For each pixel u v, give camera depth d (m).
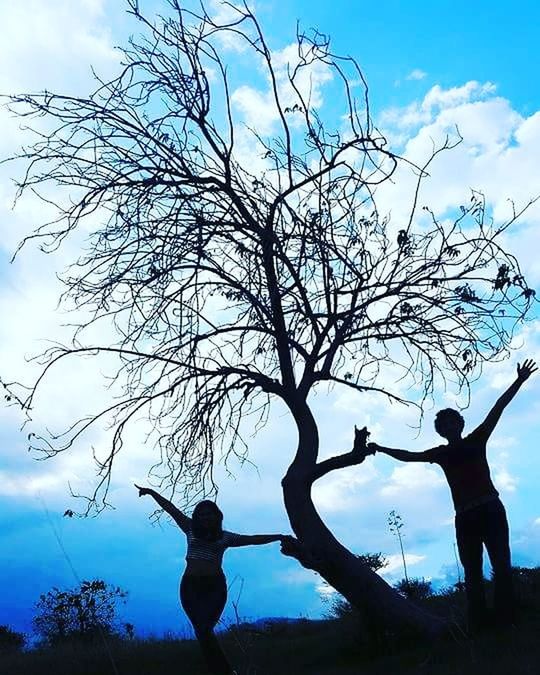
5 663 11.41
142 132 9.48
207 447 9.91
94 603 14.45
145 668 9.98
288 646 9.96
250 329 9.70
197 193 9.47
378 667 7.62
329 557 8.66
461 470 7.99
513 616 7.77
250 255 9.65
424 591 12.12
